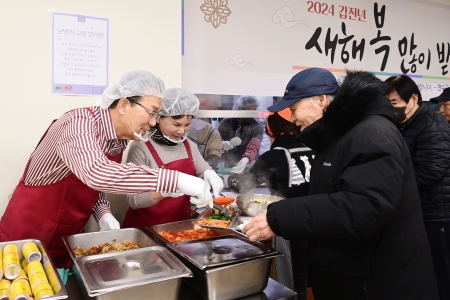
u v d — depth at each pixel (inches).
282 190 81.7
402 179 48.1
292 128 90.0
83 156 51.1
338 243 53.8
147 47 84.3
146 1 83.2
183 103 72.0
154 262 51.3
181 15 90.8
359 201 46.4
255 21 104.3
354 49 122.4
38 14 73.4
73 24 76.5
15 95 73.3
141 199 71.4
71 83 77.8
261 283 54.3
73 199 63.3
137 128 58.4
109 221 68.5
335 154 53.7
